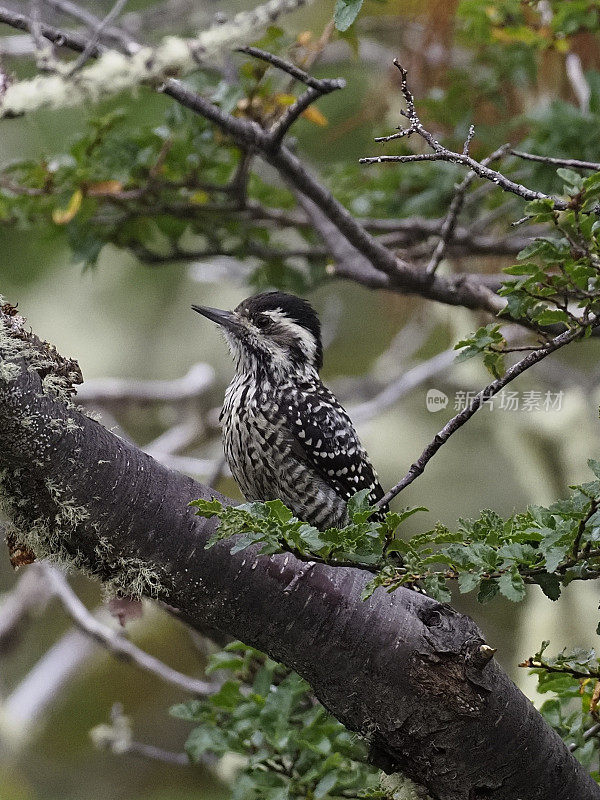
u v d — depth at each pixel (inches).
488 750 257.3
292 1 361.1
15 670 711.7
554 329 313.7
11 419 240.7
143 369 753.6
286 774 315.0
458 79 498.0
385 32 553.9
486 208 521.0
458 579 238.5
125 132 460.4
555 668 257.3
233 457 400.2
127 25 597.3
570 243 259.3
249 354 405.7
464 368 631.2
